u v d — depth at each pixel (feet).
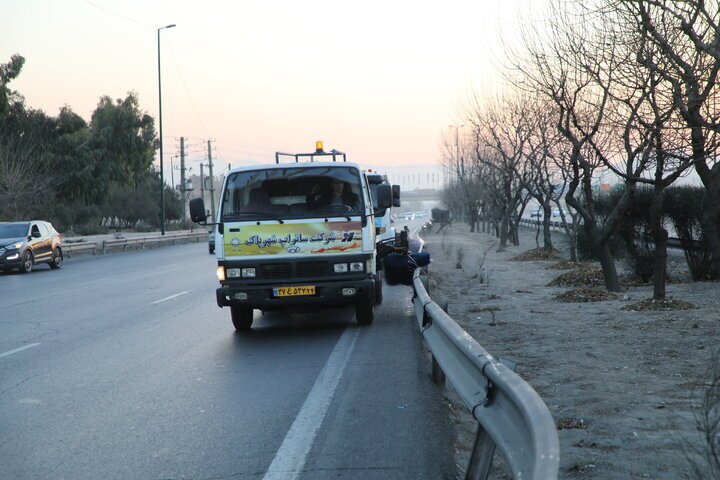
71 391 27.48
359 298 38.91
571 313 44.27
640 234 60.34
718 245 46.32
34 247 100.68
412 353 33.30
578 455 18.56
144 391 27.14
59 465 18.83
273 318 47.03
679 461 17.65
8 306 57.36
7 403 25.85
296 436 20.74
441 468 17.75
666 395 24.13
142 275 85.87
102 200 255.09
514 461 11.62
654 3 32.42
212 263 104.63
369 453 19.03
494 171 137.80
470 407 15.12
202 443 20.36
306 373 29.48
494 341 36.52
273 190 39.70
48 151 238.68
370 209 40.91
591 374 27.84
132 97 270.05
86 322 46.93
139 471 18.17
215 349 35.96
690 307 42.60
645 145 42.34
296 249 39.14
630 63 36.11
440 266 88.28
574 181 54.90
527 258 93.76
